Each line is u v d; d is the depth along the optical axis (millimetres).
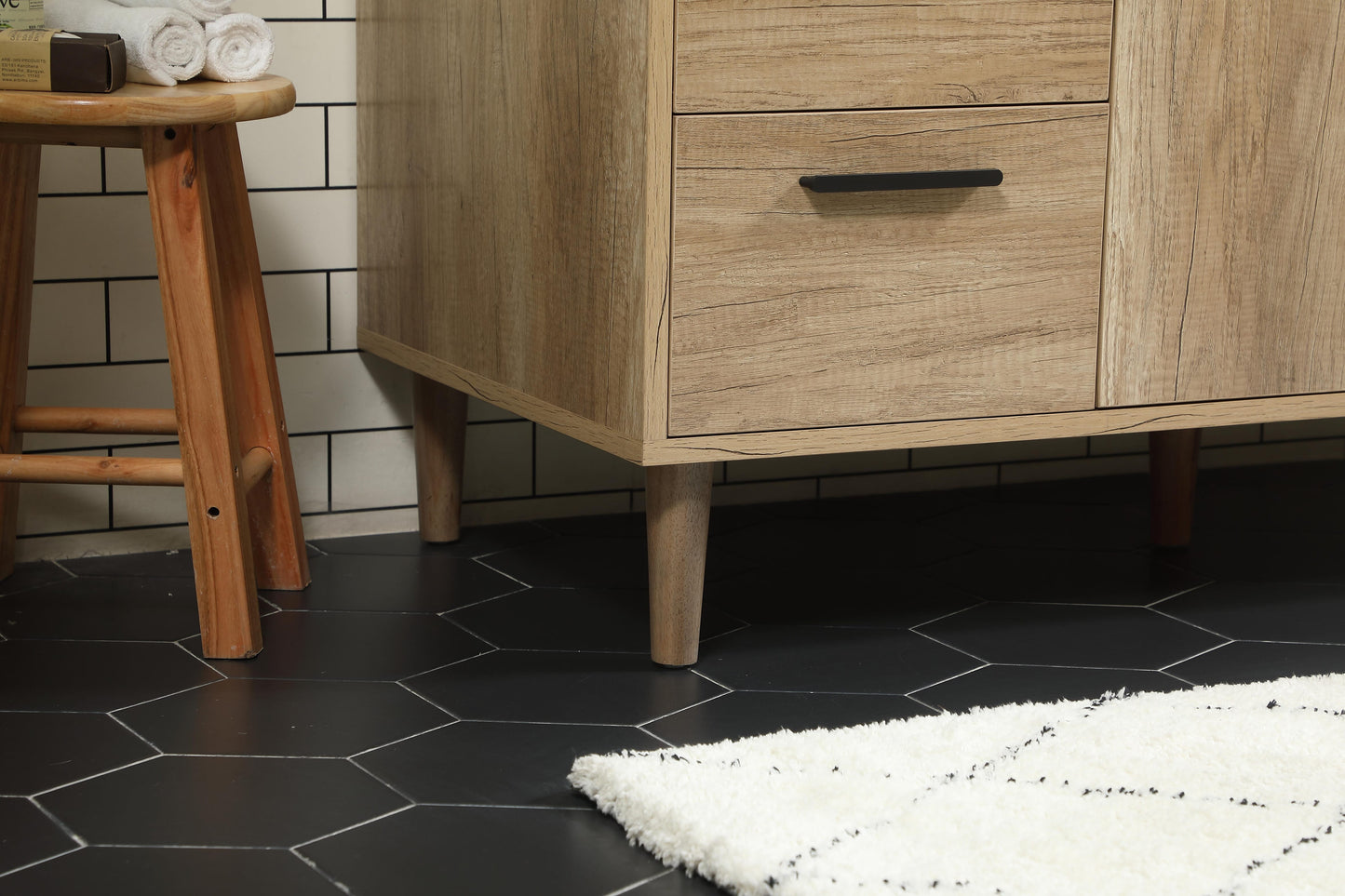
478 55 1528
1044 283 1432
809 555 1836
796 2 1291
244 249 1580
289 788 1179
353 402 1888
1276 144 1485
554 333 1445
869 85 1330
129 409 1583
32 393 1727
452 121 1596
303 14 1787
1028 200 1408
